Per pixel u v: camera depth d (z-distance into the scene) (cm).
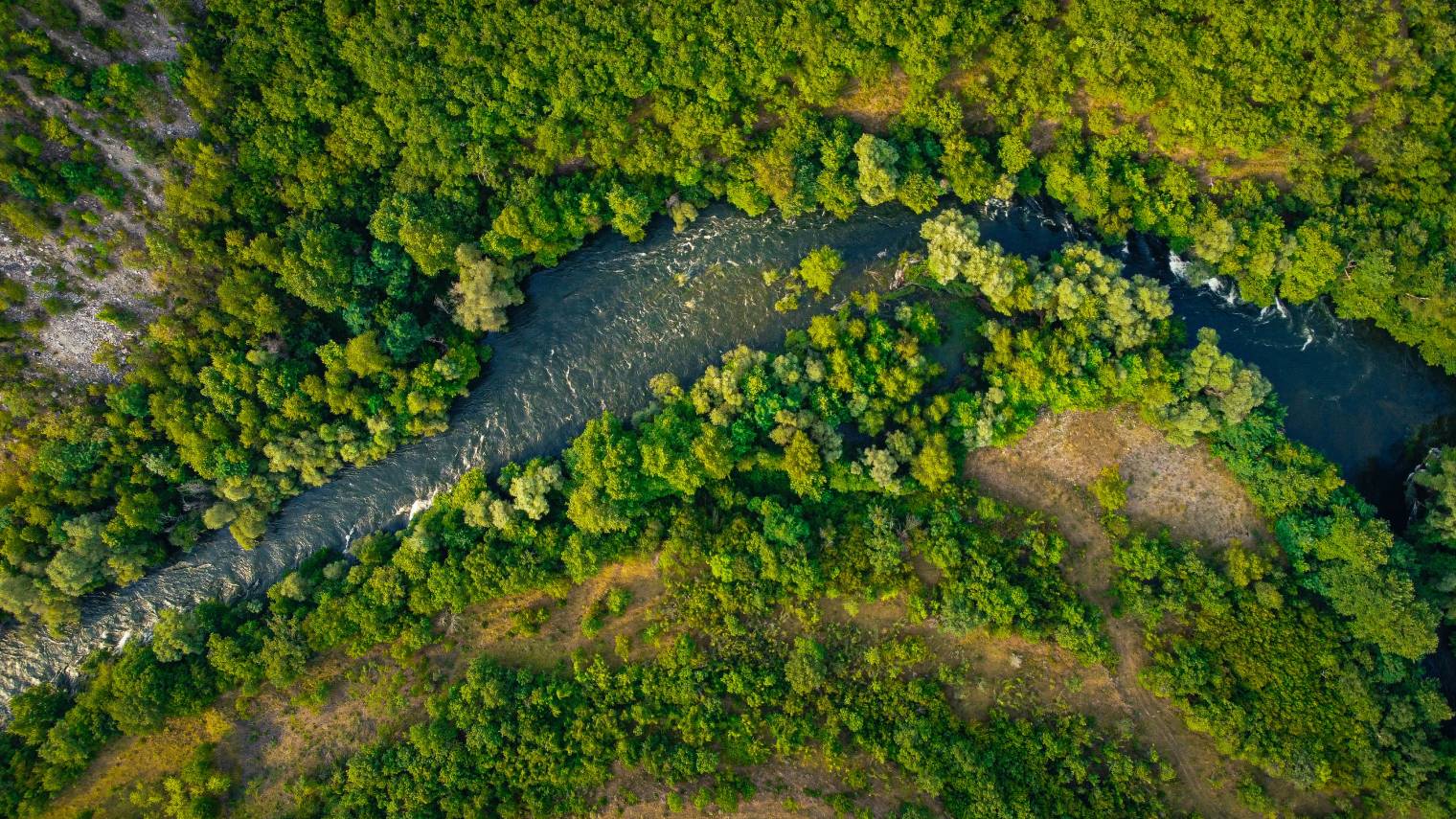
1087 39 7444
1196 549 7762
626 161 7962
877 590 7656
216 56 7350
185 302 7638
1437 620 7181
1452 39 7100
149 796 7625
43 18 6850
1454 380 7950
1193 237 7812
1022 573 7712
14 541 7600
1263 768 7300
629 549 7819
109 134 7194
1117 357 7756
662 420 7850
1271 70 7294
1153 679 7450
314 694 7756
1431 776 7062
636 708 7481
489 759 7488
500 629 7906
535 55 7406
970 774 7256
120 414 7650
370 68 7375
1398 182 7488
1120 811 7225
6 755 7625
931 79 7588
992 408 7769
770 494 7912
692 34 7425
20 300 7312
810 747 7475
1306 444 7931
